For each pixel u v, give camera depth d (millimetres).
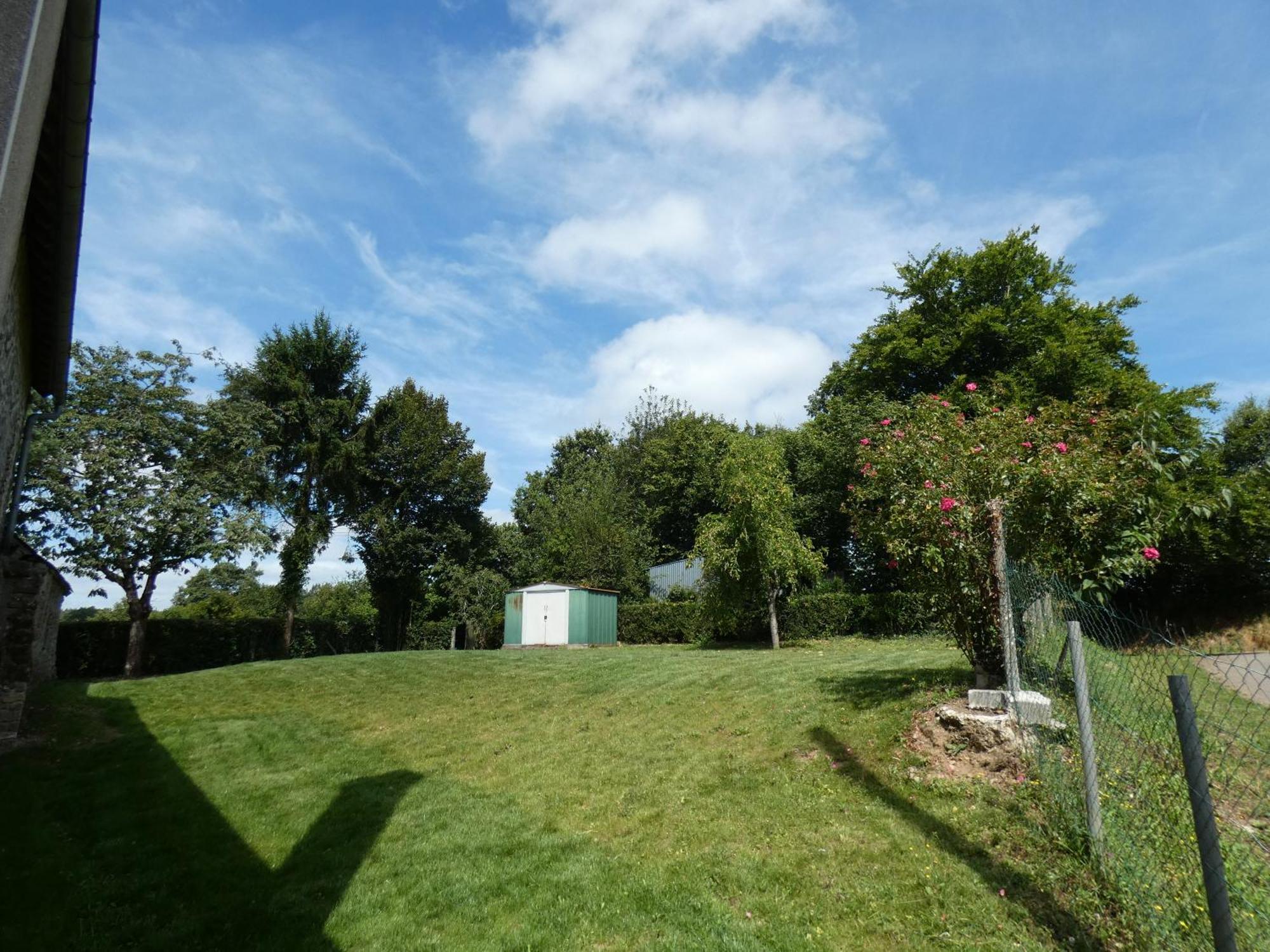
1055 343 22875
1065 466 6480
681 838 5484
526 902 4730
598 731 8953
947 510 6445
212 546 20031
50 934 4594
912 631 20453
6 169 3023
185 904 5023
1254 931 3293
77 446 18703
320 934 4527
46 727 9938
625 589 33438
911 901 4164
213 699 12453
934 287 27422
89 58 4062
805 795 5863
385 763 8484
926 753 6051
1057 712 5766
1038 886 4113
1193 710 2805
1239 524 16453
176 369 20688
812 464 30781
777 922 4141
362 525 31844
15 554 9828
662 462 42125
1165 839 4191
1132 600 20406
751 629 22891
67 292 6723
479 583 33250
